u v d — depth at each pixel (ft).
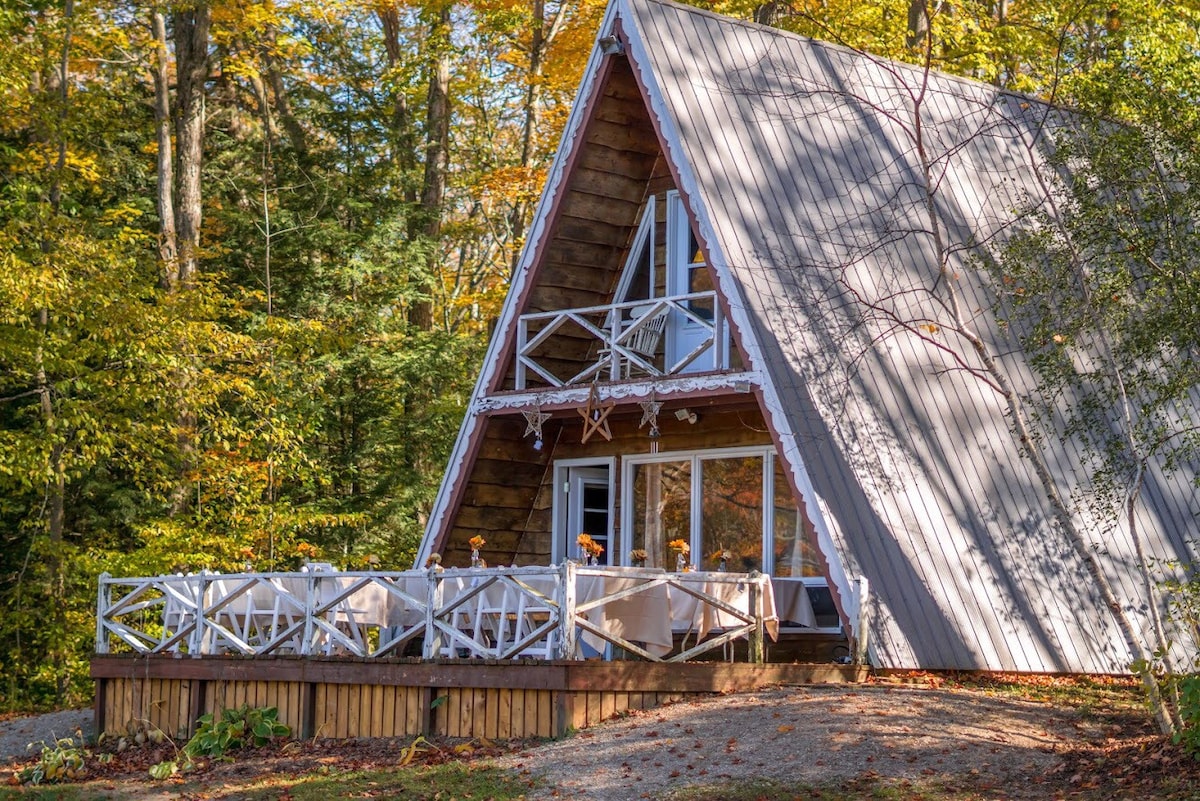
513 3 96.63
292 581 48.60
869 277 52.42
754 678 43.34
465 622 50.14
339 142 108.78
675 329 56.70
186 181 89.81
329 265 99.04
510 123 122.52
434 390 99.96
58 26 78.74
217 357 78.64
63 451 76.54
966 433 51.42
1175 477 56.85
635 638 42.47
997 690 43.83
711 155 51.11
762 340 48.08
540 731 40.60
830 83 57.11
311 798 35.86
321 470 82.79
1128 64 48.91
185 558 74.13
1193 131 46.44
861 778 32.60
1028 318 55.57
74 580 79.92
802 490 46.26
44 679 78.18
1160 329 45.32
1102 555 52.08
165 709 50.70
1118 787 31.65
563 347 58.39
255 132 108.78
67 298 70.54
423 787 35.63
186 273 84.99
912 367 51.47
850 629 44.80
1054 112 62.69
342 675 45.06
